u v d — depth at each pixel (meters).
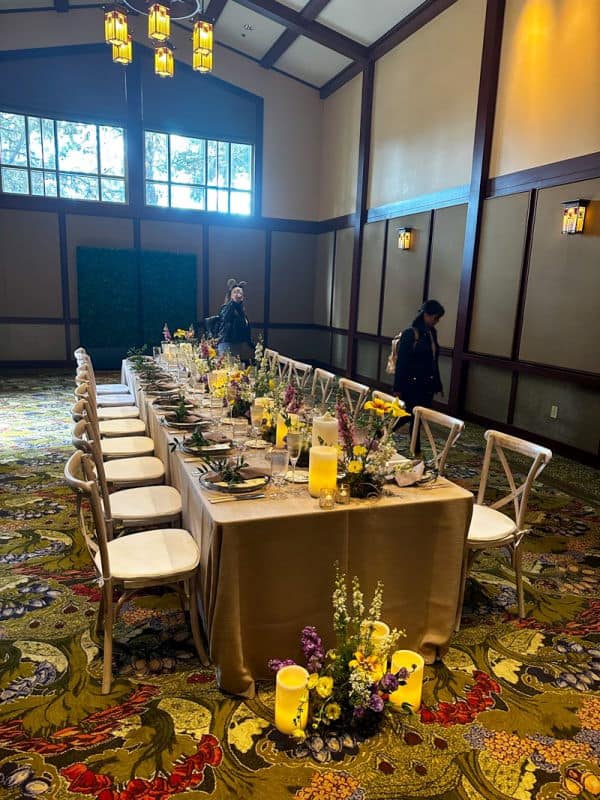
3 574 2.75
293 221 10.42
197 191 9.76
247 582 1.85
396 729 1.83
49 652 2.17
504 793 1.60
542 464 2.39
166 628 2.35
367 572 2.02
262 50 9.26
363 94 8.45
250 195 10.10
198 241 9.89
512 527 2.45
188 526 2.33
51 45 8.45
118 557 2.05
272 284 10.55
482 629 2.42
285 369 6.12
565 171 5.02
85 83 8.74
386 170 8.09
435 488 2.16
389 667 2.01
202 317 10.17
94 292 9.37
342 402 2.34
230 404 3.24
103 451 3.38
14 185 8.68
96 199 9.18
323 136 10.17
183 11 5.55
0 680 2.01
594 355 4.86
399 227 7.78
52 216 8.95
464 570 2.35
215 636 1.86
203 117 9.50
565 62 4.97
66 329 9.38
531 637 2.37
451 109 6.58
